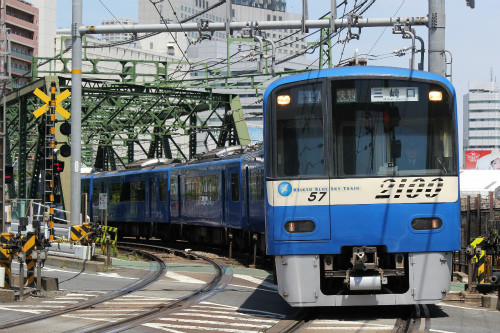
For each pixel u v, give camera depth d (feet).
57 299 64.90
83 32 96.78
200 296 65.67
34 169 181.57
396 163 52.08
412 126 52.54
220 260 110.73
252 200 105.81
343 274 51.83
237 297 65.05
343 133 52.42
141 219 156.97
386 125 52.49
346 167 52.08
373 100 52.65
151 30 95.81
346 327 48.55
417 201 51.72
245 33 94.27
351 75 52.75
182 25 94.94
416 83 52.90
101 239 112.37
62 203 175.22
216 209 123.44
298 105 52.90
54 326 50.03
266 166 52.85
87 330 48.11
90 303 61.62
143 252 121.19
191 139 219.41
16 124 253.24
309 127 52.60
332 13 88.94
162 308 58.29
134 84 184.14
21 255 64.18
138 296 66.18
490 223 135.64
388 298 51.31
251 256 110.01
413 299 51.39
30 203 129.39
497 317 52.80
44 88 181.37
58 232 110.22
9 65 89.35
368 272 51.62
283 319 52.60
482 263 68.44
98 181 180.75
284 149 52.60
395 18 86.69
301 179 52.08
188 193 136.46
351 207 51.67
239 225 112.88
